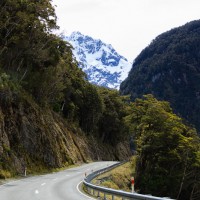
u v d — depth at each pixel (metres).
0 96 37.22
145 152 64.62
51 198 17.75
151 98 75.88
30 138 41.44
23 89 47.81
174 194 61.28
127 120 75.19
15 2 46.00
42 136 45.25
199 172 63.59
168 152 61.03
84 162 69.50
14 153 36.09
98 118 97.12
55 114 67.94
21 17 45.97
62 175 38.34
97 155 90.44
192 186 65.00
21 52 51.41
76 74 90.25
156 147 62.97
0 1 46.22
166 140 63.47
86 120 93.31
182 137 62.19
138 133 71.88
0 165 31.33
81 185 26.58
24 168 36.66
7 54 50.19
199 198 64.56
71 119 80.44
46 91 56.38
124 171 58.88
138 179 62.50
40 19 50.94
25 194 19.45
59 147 55.22
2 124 34.62
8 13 46.03
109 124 108.25
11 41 47.53
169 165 63.47
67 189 23.28
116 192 16.75
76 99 86.69
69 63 80.62
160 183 60.78
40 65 54.66
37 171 40.09
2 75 40.53
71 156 61.19
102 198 19.34
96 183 32.16
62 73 61.34
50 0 50.84
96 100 93.31
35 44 52.34
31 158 40.41
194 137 69.56
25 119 41.50
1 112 35.72
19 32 48.69
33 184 26.48
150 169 63.56
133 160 68.12
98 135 105.38
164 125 63.59
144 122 65.31
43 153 44.56
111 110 108.88
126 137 118.75
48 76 55.50
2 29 47.84
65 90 78.50
